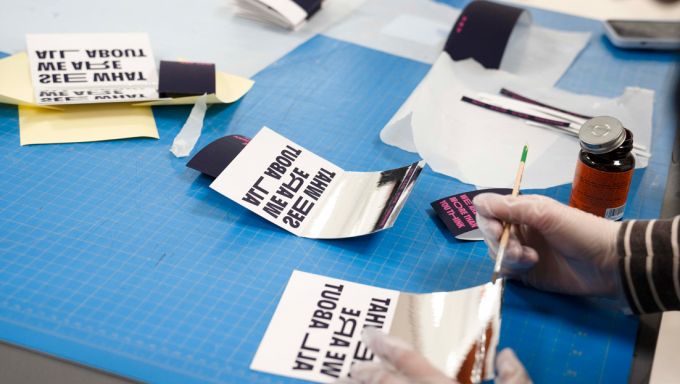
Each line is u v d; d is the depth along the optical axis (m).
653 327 0.85
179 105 1.21
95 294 0.84
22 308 0.82
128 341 0.79
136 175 1.05
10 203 0.98
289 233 0.96
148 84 1.21
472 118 1.20
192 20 1.47
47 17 1.43
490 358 0.74
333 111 1.23
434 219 1.01
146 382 0.74
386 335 0.73
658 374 0.79
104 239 0.93
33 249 0.90
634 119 1.22
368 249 0.94
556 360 0.80
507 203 0.88
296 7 1.48
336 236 0.95
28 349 0.77
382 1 1.61
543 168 1.10
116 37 1.28
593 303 0.88
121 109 1.18
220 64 1.33
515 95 1.27
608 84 1.36
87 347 0.78
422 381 0.69
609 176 0.92
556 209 0.86
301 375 0.76
